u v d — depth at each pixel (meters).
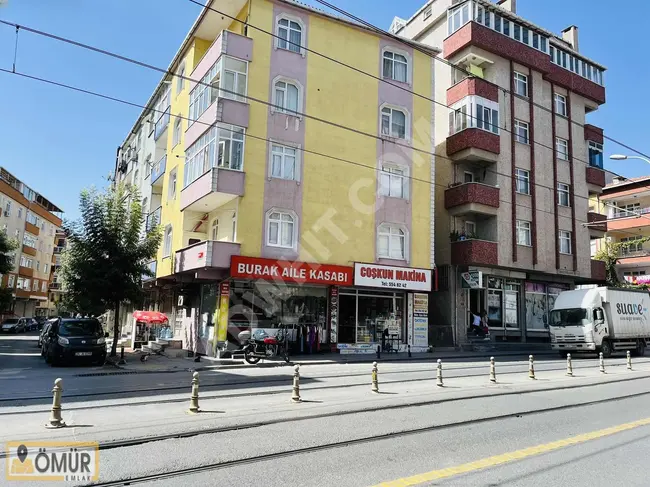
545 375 15.75
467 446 7.14
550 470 6.10
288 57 22.05
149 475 5.74
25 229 57.97
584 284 35.28
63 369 17.05
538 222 29.98
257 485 5.46
